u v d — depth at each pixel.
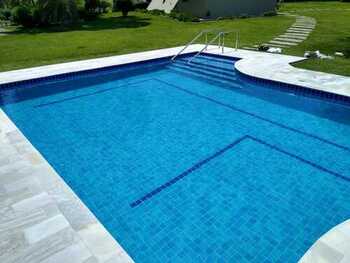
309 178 5.25
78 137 6.84
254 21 23.38
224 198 4.79
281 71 9.70
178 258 3.76
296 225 4.20
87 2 26.25
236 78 10.34
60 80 10.17
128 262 3.18
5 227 3.61
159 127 7.29
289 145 6.38
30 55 13.08
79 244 3.39
